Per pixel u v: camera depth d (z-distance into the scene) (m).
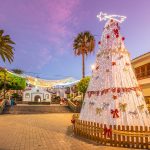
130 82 11.33
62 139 11.26
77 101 39.69
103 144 10.01
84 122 11.45
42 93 58.97
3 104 34.00
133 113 10.53
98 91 11.71
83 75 47.53
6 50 38.72
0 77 50.62
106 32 12.71
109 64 11.84
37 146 9.77
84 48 49.00
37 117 24.19
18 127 15.75
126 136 9.50
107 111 10.81
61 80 59.22
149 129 9.50
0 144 10.09
